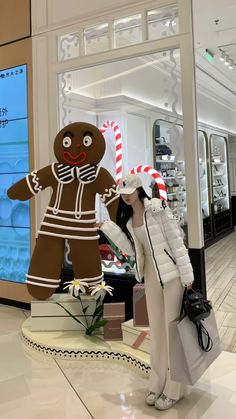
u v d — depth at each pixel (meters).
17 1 3.93
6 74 4.04
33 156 3.85
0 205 4.16
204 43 4.50
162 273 2.03
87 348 2.75
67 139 3.13
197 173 2.98
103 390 2.32
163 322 2.14
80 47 3.57
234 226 9.02
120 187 2.09
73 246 3.15
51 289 3.14
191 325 2.01
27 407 2.14
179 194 3.09
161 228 2.07
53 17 3.69
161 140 3.38
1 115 4.11
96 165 3.18
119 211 2.11
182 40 3.00
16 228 4.04
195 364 1.97
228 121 8.27
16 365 2.69
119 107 3.95
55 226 3.15
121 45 3.42
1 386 2.39
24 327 3.25
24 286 3.99
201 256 2.96
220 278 4.93
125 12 3.29
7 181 4.09
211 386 2.34
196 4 3.34
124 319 2.87
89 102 4.06
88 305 3.06
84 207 3.14
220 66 5.56
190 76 2.98
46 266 3.14
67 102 3.82
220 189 8.29
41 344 2.88
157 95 3.37
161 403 2.09
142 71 3.52
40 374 2.55
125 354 2.65
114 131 3.69
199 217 2.97
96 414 2.06
